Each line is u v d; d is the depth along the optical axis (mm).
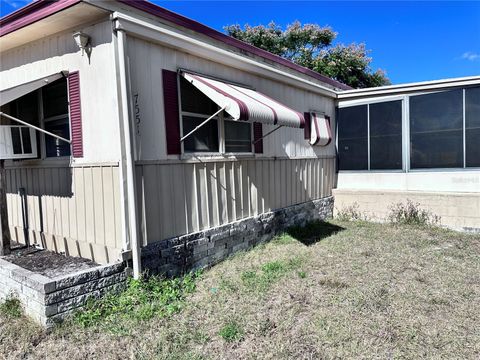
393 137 9305
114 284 4234
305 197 8742
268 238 7234
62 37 4801
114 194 4398
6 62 5812
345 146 10109
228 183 6109
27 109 5641
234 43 6203
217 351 3230
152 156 4652
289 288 4660
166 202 4895
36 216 5691
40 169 5496
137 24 4324
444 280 4898
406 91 8977
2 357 3188
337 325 3641
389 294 4430
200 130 5578
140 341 3391
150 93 4633
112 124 4293
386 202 9180
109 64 4238
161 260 4801
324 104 9641
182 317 3871
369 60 20031
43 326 3592
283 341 3357
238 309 4051
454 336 3402
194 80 5012
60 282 3672
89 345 3336
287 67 8047
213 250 5750
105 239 4586
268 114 5113
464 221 8125
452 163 8539
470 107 8219
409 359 3045
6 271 4180
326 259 5965
